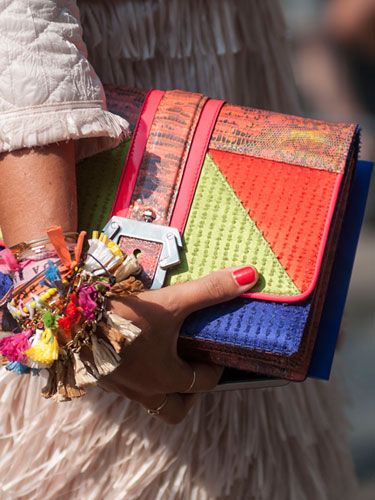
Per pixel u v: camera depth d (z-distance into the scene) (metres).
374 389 3.17
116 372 1.41
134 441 1.66
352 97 3.88
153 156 1.51
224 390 1.60
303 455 1.78
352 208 1.62
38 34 1.35
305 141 1.50
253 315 1.43
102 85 1.56
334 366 1.87
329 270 1.54
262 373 1.55
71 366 1.35
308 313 1.43
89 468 1.67
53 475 1.67
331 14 3.87
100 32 1.60
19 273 1.37
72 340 1.32
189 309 1.41
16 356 1.32
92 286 1.33
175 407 1.54
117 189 1.51
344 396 1.92
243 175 1.50
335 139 1.50
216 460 1.70
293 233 1.46
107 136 1.42
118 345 1.32
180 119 1.53
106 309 1.35
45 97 1.34
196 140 1.52
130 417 1.64
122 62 1.63
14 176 1.36
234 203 1.48
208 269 1.46
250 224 1.47
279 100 1.77
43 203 1.36
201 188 1.50
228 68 1.67
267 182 1.49
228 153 1.51
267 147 1.51
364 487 2.82
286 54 1.75
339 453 1.88
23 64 1.34
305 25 3.88
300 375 1.53
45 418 1.64
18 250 1.36
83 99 1.37
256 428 1.71
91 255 1.35
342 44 3.87
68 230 1.38
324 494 1.81
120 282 1.36
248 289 1.43
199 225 1.48
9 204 1.37
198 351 1.54
